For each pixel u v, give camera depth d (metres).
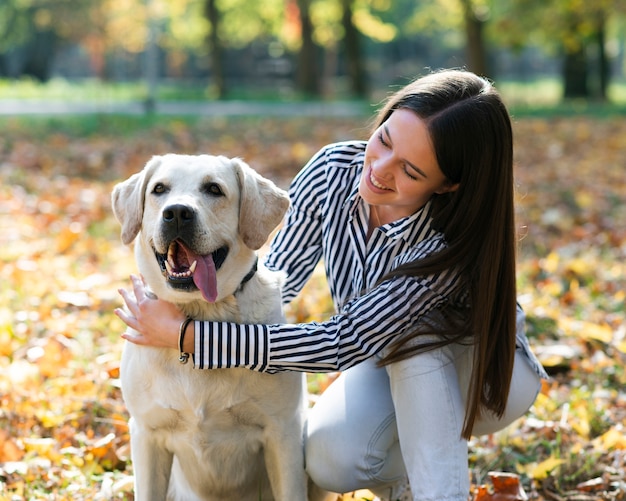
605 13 20.48
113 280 5.82
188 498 3.22
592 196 9.79
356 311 2.81
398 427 2.88
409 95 2.78
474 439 3.81
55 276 5.82
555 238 7.73
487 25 24.73
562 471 3.56
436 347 2.82
